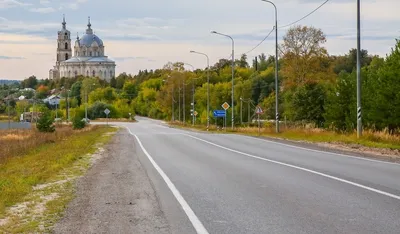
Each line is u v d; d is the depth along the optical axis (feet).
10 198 40.55
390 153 82.89
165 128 255.09
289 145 105.81
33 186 48.83
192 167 63.21
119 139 140.56
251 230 28.12
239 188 44.42
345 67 411.13
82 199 40.34
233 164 66.18
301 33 265.34
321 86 230.07
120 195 41.96
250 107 385.29
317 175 52.85
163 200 38.88
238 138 138.21
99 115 501.15
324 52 265.95
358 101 108.06
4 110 562.66
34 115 418.10
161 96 430.20
